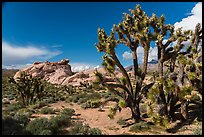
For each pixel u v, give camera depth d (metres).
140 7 15.34
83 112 19.02
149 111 13.30
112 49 14.26
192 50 14.35
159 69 15.21
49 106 23.34
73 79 53.66
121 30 15.48
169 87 13.31
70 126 13.34
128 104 15.05
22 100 26.97
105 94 29.77
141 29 14.56
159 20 14.86
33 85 26.14
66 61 65.69
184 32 14.93
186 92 13.07
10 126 11.54
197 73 13.22
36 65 62.84
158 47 15.29
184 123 14.31
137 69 15.70
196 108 17.58
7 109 20.36
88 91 38.44
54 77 57.75
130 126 14.12
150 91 13.59
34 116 16.61
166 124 12.57
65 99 28.12
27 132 11.07
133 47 15.77
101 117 16.89
